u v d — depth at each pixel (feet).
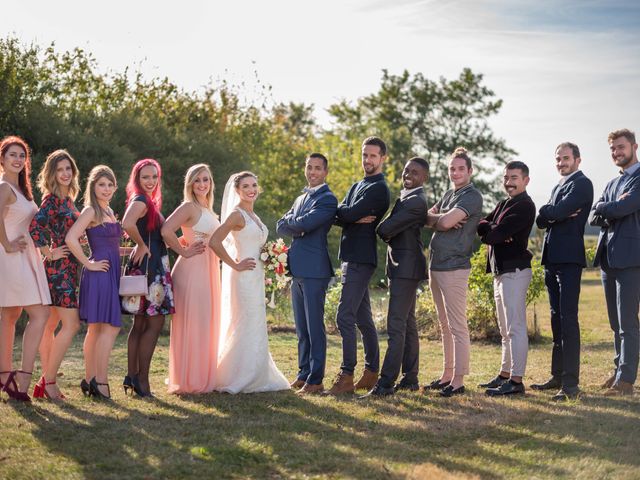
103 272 20.39
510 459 15.26
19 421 17.61
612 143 22.68
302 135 165.99
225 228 21.67
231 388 21.56
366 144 22.09
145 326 21.45
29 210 20.34
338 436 16.97
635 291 22.12
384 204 21.84
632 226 22.11
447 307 22.11
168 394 21.50
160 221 21.34
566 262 21.86
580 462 14.93
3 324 20.12
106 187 20.56
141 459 14.90
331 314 40.91
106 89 77.05
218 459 14.98
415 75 158.20
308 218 21.91
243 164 77.51
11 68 60.13
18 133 58.13
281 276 23.95
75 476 13.83
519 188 22.17
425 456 15.48
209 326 21.72
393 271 21.89
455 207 21.59
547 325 43.70
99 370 20.51
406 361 23.17
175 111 81.46
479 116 155.84
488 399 21.18
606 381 23.30
